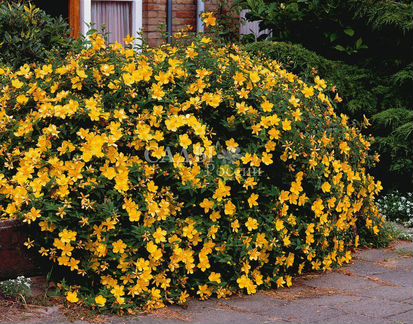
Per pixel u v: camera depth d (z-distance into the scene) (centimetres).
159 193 595
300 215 671
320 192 683
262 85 667
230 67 661
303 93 696
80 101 615
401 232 840
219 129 641
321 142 680
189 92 628
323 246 686
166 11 1148
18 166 621
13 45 808
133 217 570
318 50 1072
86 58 641
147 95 632
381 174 995
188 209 608
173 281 589
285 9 1050
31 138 617
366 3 1011
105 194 579
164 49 682
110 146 587
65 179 567
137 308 564
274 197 643
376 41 1038
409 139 950
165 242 589
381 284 652
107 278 568
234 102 638
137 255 579
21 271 571
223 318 550
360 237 790
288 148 639
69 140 602
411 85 999
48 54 695
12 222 566
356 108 981
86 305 557
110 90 630
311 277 672
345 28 1038
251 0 1076
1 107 639
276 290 632
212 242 602
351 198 755
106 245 564
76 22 1049
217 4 1185
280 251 637
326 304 588
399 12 992
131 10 1112
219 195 600
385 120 951
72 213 564
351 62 1054
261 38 1100
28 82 666
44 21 842
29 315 532
